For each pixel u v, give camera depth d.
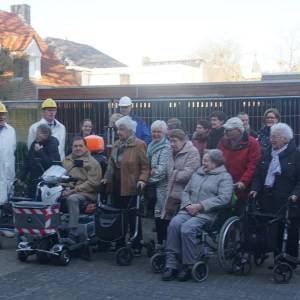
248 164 5.59
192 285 5.00
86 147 6.25
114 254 6.15
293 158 5.25
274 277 5.07
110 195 6.14
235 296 4.68
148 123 8.59
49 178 5.93
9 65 17.55
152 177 5.88
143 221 8.09
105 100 8.70
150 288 4.91
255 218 5.25
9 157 7.25
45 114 7.37
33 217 5.58
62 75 24.28
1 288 4.91
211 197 5.30
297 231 5.29
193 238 5.09
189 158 5.60
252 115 8.14
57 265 5.68
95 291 4.82
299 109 7.91
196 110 8.36
